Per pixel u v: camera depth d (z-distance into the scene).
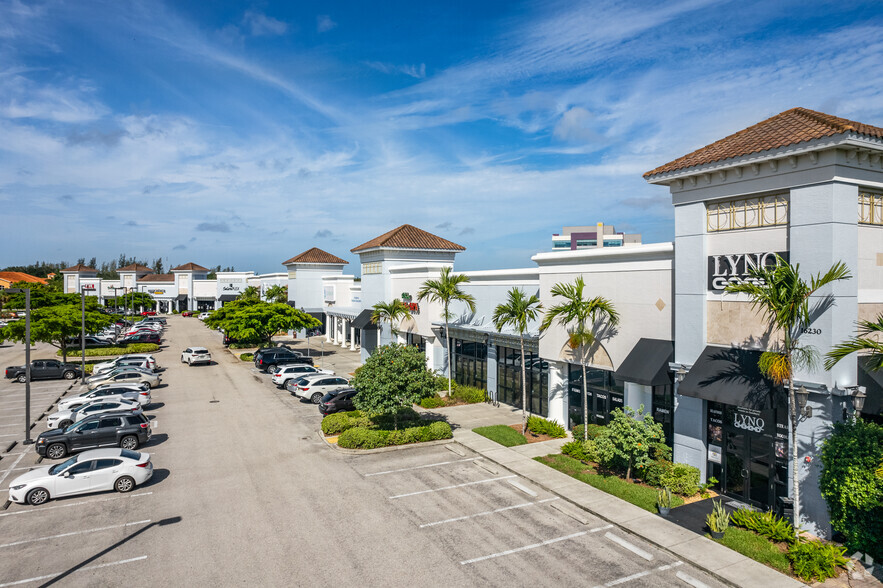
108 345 60.53
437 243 44.94
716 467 18.56
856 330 15.40
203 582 13.27
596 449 20.14
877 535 13.38
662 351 20.19
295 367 38.25
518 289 29.80
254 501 18.16
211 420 29.03
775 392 15.87
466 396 32.91
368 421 26.95
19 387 38.34
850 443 13.59
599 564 14.02
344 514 17.11
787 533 14.70
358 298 59.16
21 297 64.25
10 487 17.89
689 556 14.09
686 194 19.16
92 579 13.40
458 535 15.65
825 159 15.13
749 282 17.12
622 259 22.30
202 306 118.12
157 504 17.94
